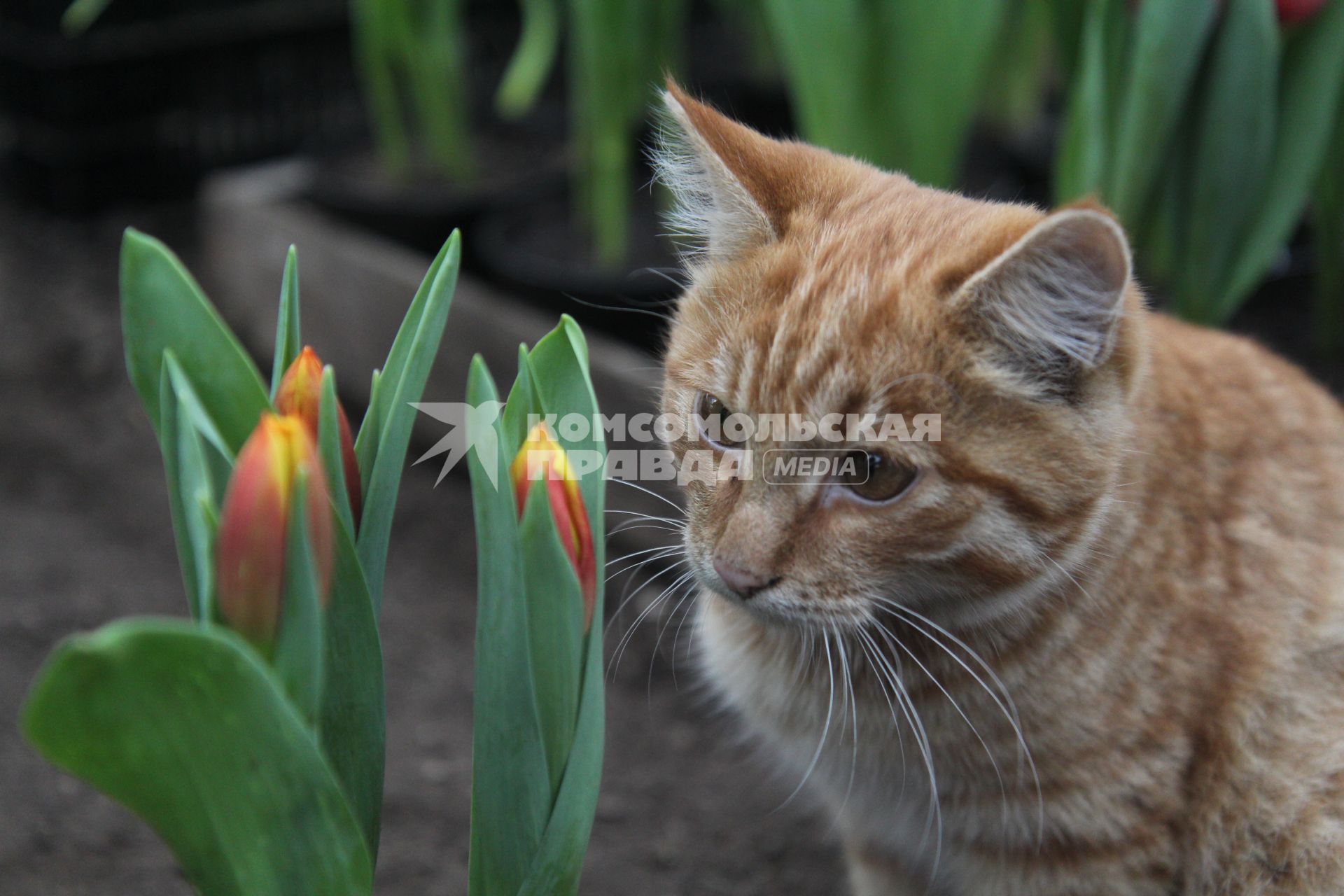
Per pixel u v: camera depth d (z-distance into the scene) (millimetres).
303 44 1018
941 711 437
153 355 335
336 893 323
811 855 541
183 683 293
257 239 853
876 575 407
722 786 566
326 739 340
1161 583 430
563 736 347
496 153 938
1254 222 556
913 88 584
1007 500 401
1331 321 672
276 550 308
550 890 355
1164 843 440
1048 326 390
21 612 622
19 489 734
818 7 570
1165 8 504
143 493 741
